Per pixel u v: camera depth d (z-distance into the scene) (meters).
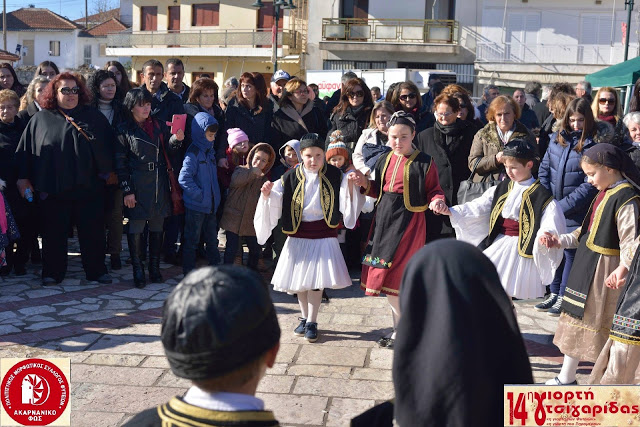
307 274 5.09
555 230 4.55
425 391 1.56
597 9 29.12
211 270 1.50
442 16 30.50
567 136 6.05
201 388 1.49
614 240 4.05
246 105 7.50
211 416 1.44
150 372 4.70
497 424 1.57
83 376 4.60
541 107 9.93
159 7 36.94
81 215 6.78
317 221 5.17
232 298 1.44
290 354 5.04
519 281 4.72
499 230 4.85
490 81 30.06
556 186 6.07
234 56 35.00
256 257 7.02
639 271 3.59
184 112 7.16
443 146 6.32
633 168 4.10
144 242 7.11
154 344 5.21
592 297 4.11
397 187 5.02
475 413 1.53
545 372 4.80
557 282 6.22
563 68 29.62
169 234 7.65
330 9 31.34
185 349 1.42
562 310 4.27
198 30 36.09
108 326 5.61
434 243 1.65
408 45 30.14
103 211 6.89
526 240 4.70
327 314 6.02
